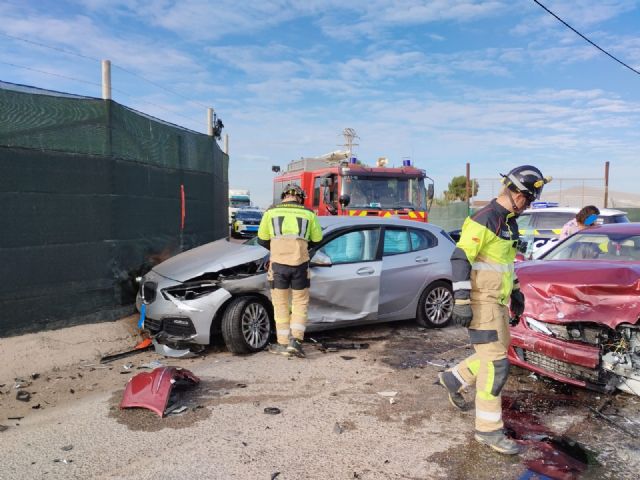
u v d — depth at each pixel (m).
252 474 3.41
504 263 3.79
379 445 3.83
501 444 3.70
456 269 3.69
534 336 4.80
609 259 5.80
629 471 3.50
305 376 5.32
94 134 6.40
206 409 4.46
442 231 7.80
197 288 5.95
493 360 3.75
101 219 6.53
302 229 5.82
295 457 3.64
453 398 4.34
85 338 6.09
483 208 3.79
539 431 4.11
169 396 4.51
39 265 5.82
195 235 9.03
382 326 7.50
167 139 8.05
